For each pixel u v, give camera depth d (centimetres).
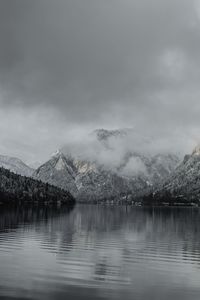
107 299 4191
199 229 13525
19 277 4928
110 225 15012
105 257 6725
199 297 4369
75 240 9138
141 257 6831
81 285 4681
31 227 12131
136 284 4847
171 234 11412
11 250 7106
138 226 14775
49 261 6100
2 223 13488
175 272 5581
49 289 4447
